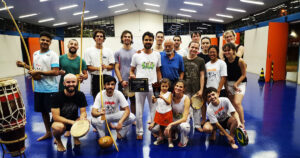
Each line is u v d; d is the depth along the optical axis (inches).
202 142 108.6
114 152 98.7
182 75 118.3
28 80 382.9
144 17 780.6
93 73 126.3
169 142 103.8
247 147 101.6
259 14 487.2
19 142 70.9
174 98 105.4
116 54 131.3
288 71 342.6
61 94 99.3
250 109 167.9
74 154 97.1
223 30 774.5
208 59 130.3
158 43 138.2
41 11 512.4
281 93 230.1
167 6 625.9
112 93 105.3
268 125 130.8
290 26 354.0
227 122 107.0
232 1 451.5
